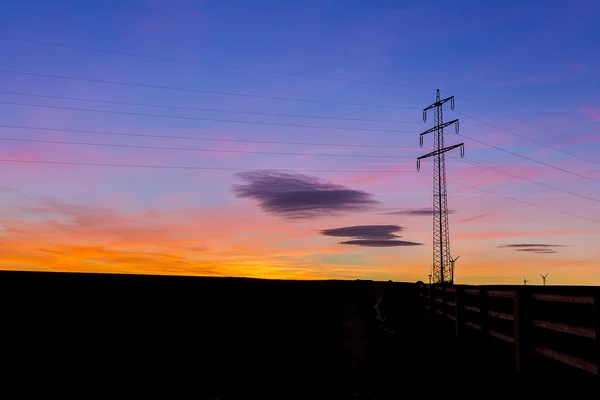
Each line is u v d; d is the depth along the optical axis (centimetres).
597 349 699
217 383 1089
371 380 1079
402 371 1171
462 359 1312
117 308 3117
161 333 1991
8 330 1906
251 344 1733
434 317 2397
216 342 1778
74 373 1195
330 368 1252
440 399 873
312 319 2848
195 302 3909
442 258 5331
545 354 891
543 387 916
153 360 1388
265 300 4619
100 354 1473
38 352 1480
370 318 2955
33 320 2250
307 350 1590
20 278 5106
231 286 7075
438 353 1459
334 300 5428
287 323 2558
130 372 1219
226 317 2814
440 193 5478
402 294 4959
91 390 1023
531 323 952
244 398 945
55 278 5706
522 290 990
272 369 1251
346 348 1622
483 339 1305
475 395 891
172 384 1077
